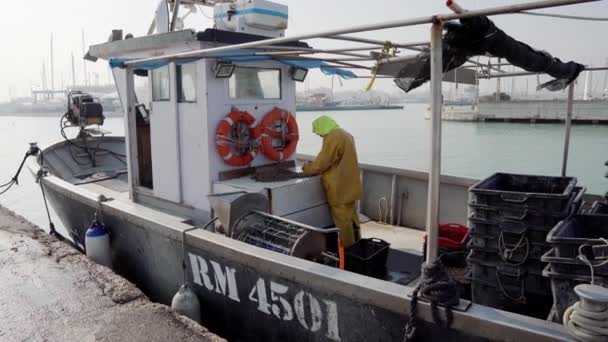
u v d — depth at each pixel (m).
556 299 2.08
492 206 2.69
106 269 4.14
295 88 5.21
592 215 2.49
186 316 3.34
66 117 8.12
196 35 4.19
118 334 3.01
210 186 4.45
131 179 5.54
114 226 4.51
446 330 2.15
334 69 4.53
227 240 3.26
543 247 2.54
